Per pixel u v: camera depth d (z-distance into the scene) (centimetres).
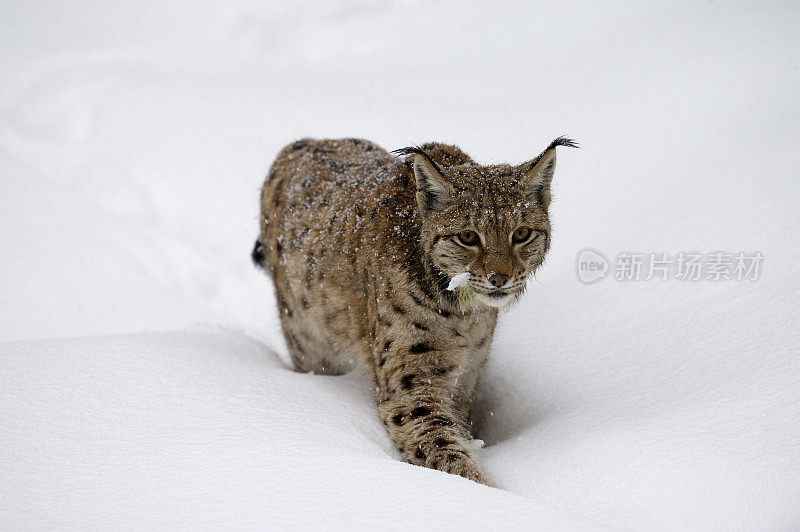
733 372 657
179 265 1242
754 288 785
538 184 671
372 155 869
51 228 1290
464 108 1605
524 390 779
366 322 738
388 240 699
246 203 1391
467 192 652
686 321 778
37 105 1916
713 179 1045
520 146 1386
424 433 673
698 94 1378
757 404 592
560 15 2097
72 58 2209
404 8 2370
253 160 1519
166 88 1925
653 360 733
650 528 494
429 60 1986
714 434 566
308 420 646
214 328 982
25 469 532
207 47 2284
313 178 852
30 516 469
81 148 1683
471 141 1430
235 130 1648
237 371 748
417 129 1516
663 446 564
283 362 913
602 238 1027
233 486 497
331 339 805
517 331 891
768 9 1748
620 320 832
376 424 700
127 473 521
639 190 1119
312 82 1919
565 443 619
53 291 1083
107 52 2250
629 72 1598
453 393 730
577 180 1228
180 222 1373
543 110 1526
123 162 1578
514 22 2131
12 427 596
